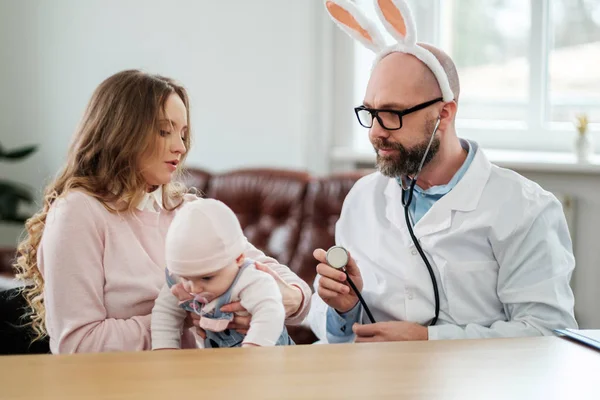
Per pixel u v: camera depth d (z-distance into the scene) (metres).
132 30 4.12
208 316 1.71
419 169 1.95
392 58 1.94
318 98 3.80
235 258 1.67
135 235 1.88
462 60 3.84
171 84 1.94
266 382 1.18
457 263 1.97
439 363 1.28
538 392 1.16
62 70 4.27
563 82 3.69
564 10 3.65
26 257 1.97
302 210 3.35
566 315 1.89
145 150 1.85
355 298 2.01
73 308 1.77
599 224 3.40
